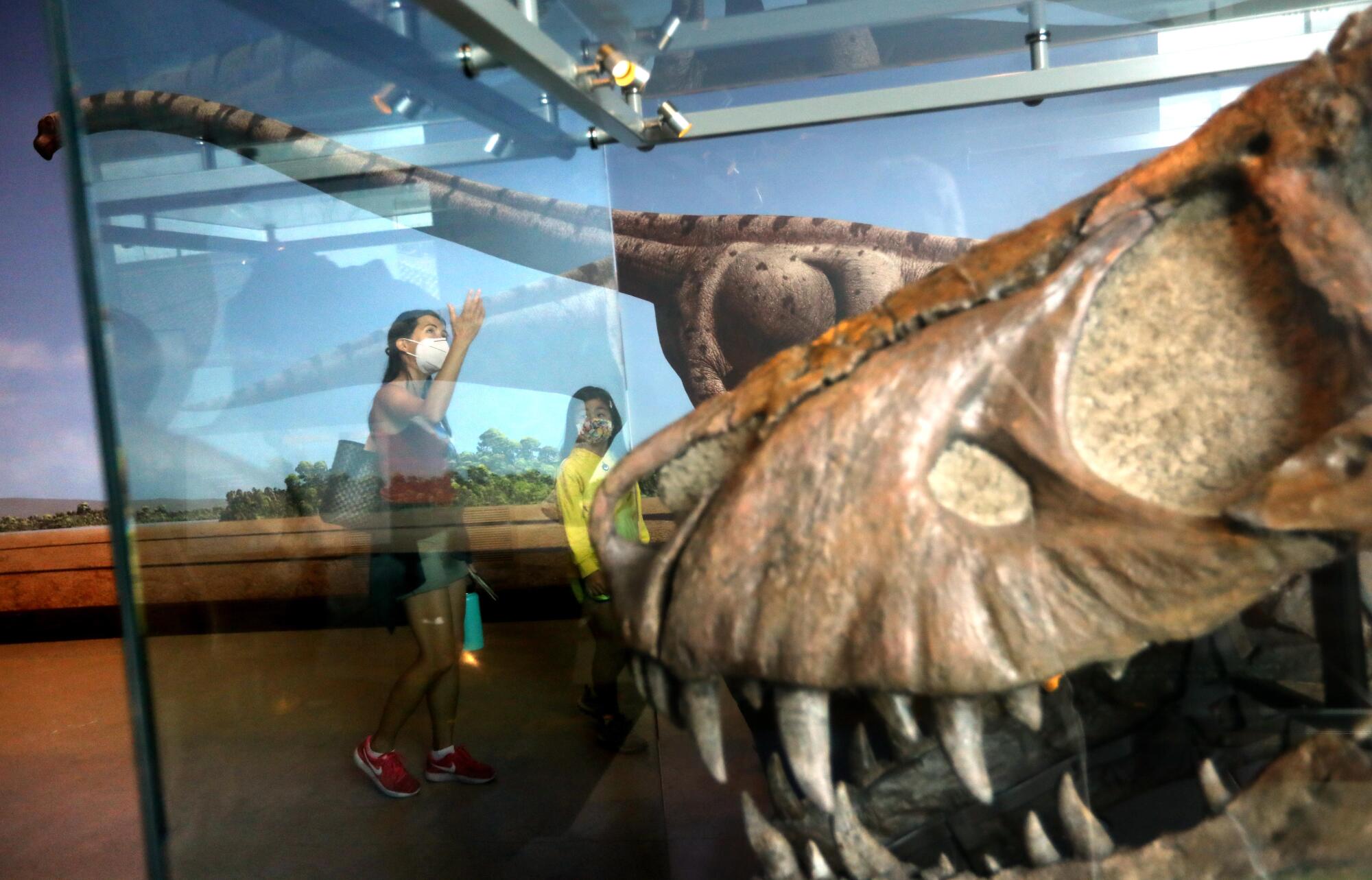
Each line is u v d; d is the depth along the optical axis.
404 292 1.48
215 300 1.24
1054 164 1.34
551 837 1.21
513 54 0.99
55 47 0.93
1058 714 0.81
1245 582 0.63
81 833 2.06
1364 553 0.75
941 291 0.74
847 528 0.67
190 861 1.14
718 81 1.53
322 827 1.29
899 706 0.66
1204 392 0.68
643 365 1.62
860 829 0.77
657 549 0.79
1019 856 0.77
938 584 0.65
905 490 0.67
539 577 1.49
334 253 1.41
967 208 1.37
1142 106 1.29
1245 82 1.25
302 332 1.38
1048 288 0.70
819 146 1.42
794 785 0.94
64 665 3.91
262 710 1.29
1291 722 0.77
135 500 1.06
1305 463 0.62
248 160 1.29
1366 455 0.61
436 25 1.07
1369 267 0.63
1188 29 1.33
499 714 1.44
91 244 0.96
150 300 1.11
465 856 1.19
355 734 1.39
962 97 1.31
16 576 4.59
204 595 1.19
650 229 1.57
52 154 1.83
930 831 0.81
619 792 1.32
